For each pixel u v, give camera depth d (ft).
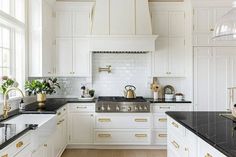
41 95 11.69
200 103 14.44
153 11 15.28
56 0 15.16
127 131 14.17
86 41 15.24
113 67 16.22
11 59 11.53
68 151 13.91
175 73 15.46
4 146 5.21
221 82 14.49
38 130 7.75
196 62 14.42
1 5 10.61
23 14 11.89
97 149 14.34
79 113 14.24
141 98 15.33
